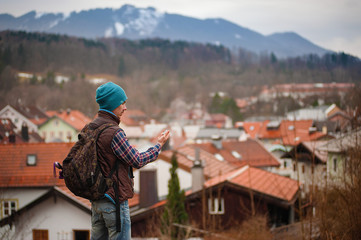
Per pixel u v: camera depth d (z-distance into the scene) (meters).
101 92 3.12
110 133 2.99
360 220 6.84
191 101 136.38
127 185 3.06
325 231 7.02
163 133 3.27
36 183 17.75
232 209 18.20
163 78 138.75
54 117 62.84
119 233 3.02
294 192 19.30
